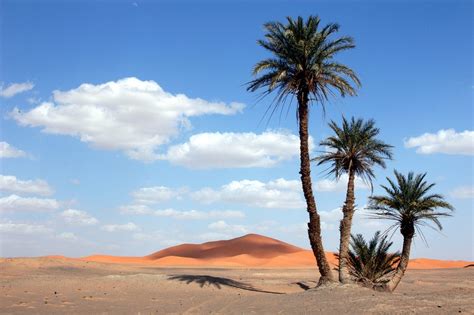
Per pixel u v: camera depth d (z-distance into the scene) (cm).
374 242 3409
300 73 3216
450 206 3064
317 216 3250
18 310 2267
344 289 2777
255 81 3253
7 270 4309
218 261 8550
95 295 2909
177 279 3684
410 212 3120
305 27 3209
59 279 3622
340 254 3284
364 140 3319
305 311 2145
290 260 8788
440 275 5572
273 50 3253
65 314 2169
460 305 1992
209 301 2672
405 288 3747
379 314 1927
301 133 3291
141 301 2686
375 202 3166
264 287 3641
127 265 6588
